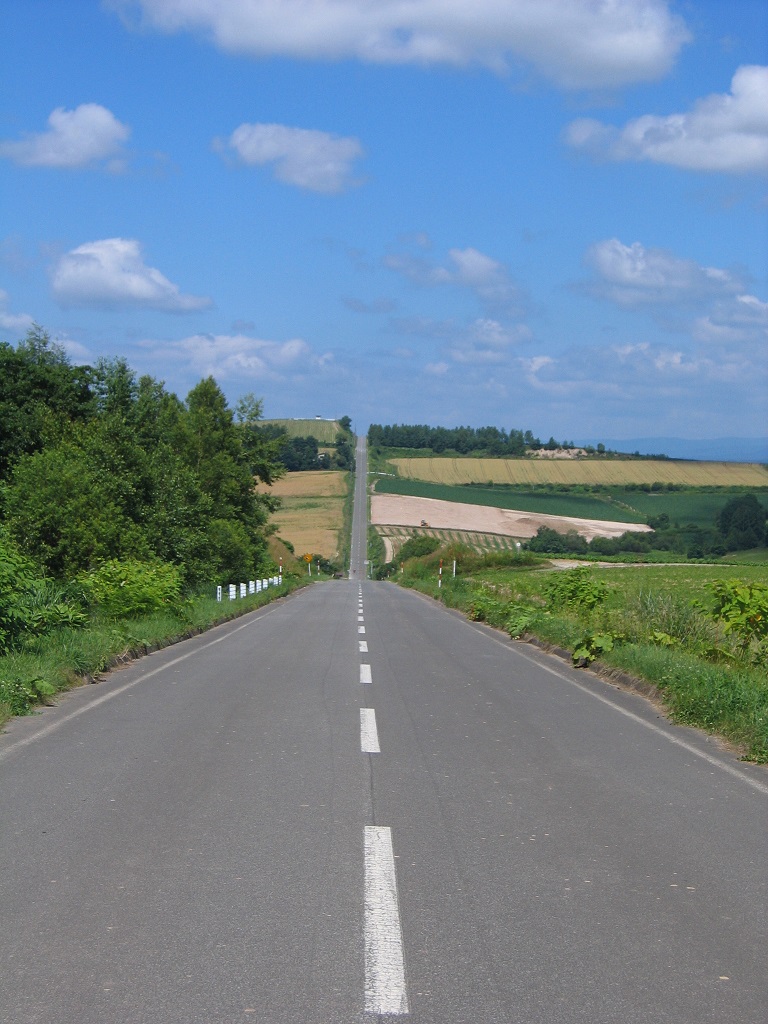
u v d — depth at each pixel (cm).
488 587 3672
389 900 480
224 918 452
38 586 1584
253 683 1265
